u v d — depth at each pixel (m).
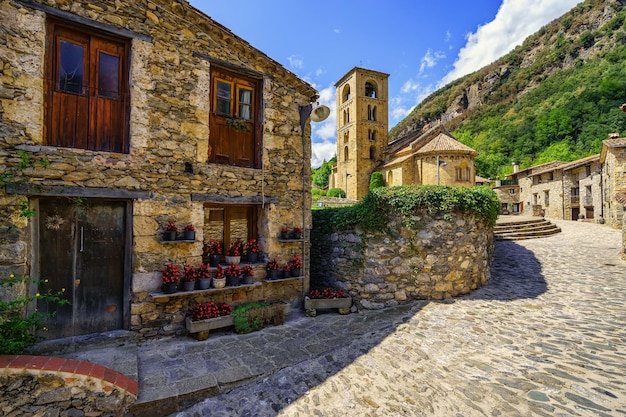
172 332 5.20
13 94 4.14
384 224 6.73
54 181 4.33
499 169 47.28
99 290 4.81
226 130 6.19
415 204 6.57
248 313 5.53
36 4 4.28
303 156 6.98
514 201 33.75
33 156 4.21
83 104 4.75
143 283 4.97
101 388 3.39
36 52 4.29
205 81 5.68
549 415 3.02
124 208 5.03
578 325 5.03
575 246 11.50
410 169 27.55
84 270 4.71
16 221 4.13
